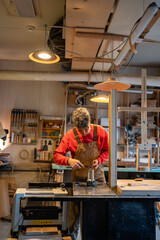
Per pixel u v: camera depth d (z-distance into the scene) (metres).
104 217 1.64
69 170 4.68
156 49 5.04
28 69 5.89
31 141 5.56
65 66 5.35
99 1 2.45
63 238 1.79
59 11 3.66
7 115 5.70
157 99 5.91
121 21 3.08
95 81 5.11
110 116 1.97
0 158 5.07
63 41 3.98
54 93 5.88
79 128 2.07
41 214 1.86
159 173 4.93
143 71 2.23
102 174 2.32
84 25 3.07
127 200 1.62
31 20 3.96
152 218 1.64
